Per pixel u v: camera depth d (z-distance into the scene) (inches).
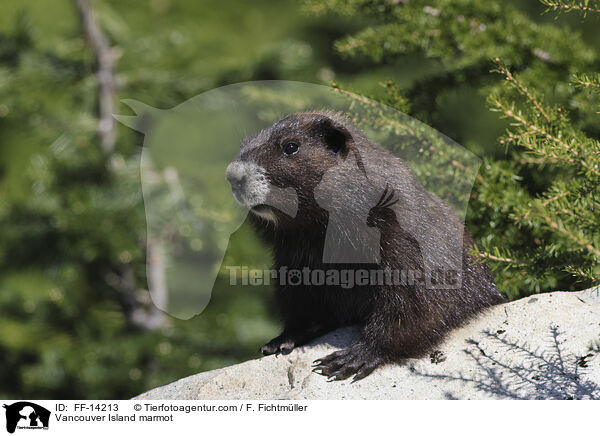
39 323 1182.3
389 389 581.9
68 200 1057.5
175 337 1104.2
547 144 630.5
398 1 894.4
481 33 852.0
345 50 886.4
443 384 575.5
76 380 1112.2
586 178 627.8
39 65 1104.2
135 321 1160.8
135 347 1095.0
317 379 600.1
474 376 574.2
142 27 1196.5
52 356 1119.0
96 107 1099.3
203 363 1081.4
